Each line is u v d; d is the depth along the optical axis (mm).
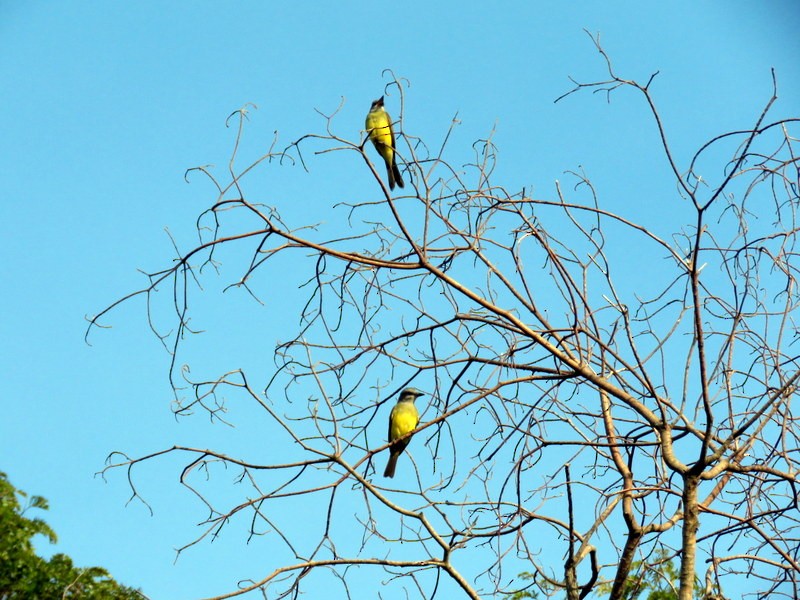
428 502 10484
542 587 10742
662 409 10359
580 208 10523
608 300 10617
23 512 14195
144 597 9969
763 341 10266
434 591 10312
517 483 10039
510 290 10688
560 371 10578
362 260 10539
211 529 9906
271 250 10328
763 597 10172
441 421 10484
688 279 10523
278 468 10133
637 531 10680
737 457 10102
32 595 13141
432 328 10727
